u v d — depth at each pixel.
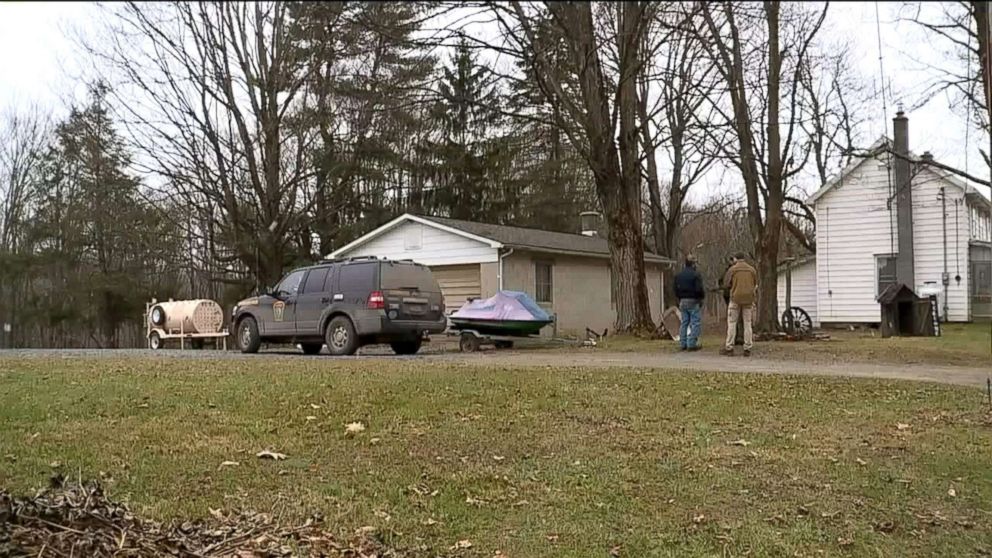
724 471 6.02
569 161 37.12
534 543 4.59
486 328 17.56
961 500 5.62
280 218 31.33
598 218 34.28
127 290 35.03
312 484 5.36
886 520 5.22
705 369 11.20
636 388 9.15
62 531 3.72
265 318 16.56
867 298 27.22
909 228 26.31
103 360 12.41
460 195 39.47
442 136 39.28
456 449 6.38
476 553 4.43
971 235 26.77
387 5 17.52
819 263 28.09
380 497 5.18
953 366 12.25
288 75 30.05
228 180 31.06
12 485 4.97
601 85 18.44
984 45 14.22
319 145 32.28
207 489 5.15
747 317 14.05
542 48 17.91
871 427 7.51
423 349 18.45
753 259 25.56
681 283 15.12
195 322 23.58
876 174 26.95
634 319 18.95
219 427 6.82
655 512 5.17
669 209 36.19
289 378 9.44
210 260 33.59
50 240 36.44
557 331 23.89
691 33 19.83
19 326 36.62
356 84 28.80
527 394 8.61
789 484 5.80
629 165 19.00
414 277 15.62
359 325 15.04
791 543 4.79
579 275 25.95
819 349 14.85
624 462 6.17
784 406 8.37
